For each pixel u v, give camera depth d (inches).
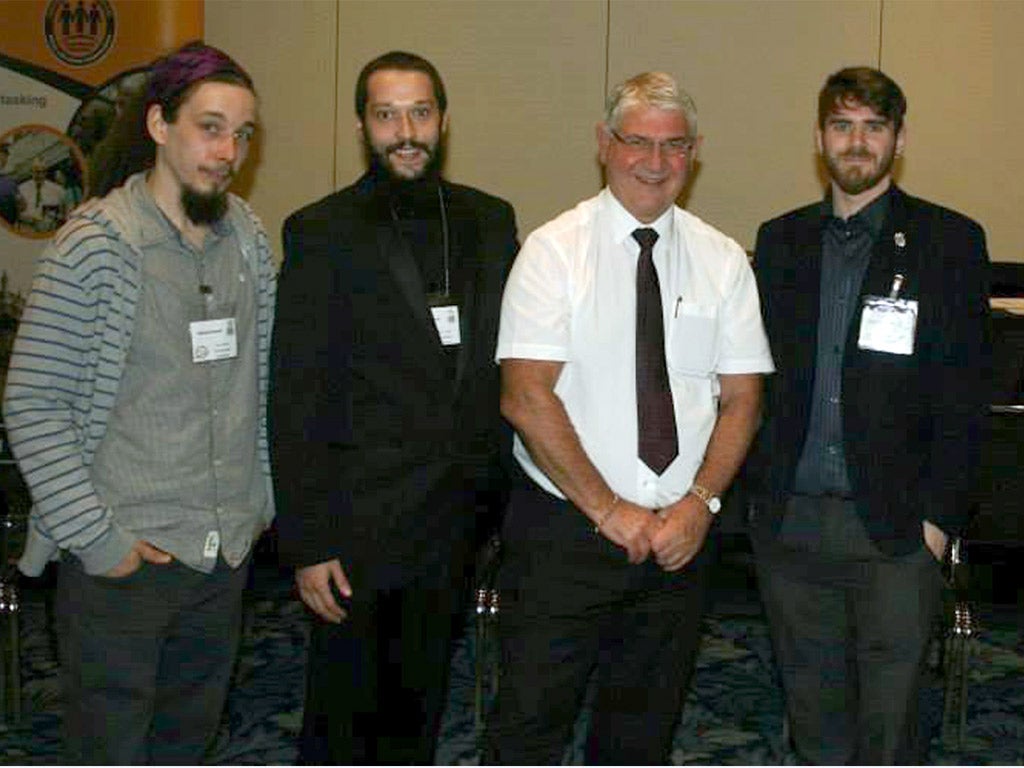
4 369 195.9
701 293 96.7
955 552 138.6
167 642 90.7
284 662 156.9
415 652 99.4
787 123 219.3
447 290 98.0
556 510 95.5
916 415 103.0
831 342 104.4
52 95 201.0
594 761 100.5
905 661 104.7
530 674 96.0
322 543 95.4
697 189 221.8
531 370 93.4
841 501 104.4
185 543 86.1
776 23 217.9
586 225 96.0
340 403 97.1
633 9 219.5
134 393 84.7
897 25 216.7
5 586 137.3
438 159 99.8
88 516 81.4
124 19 200.2
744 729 139.5
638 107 93.0
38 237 202.5
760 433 107.3
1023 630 173.6
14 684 137.1
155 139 85.7
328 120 225.0
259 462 94.7
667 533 92.1
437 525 97.6
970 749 134.1
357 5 222.7
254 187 227.0
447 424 96.9
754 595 179.3
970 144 219.5
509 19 221.6
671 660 97.3
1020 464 138.4
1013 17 216.2
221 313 88.0
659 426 94.5
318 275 94.7
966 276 102.7
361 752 100.3
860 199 104.1
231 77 84.7
